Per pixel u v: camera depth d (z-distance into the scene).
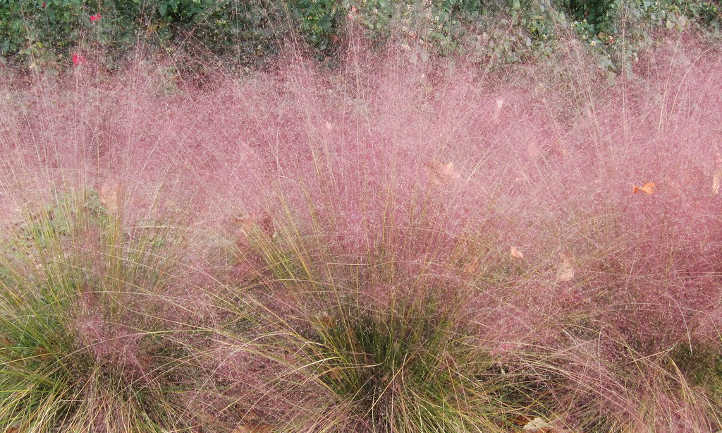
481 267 2.30
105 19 4.48
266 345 2.23
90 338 2.21
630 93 3.88
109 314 2.29
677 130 2.80
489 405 2.22
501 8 5.16
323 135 2.70
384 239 2.27
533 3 5.27
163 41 4.42
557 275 2.28
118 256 2.32
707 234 2.43
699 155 2.67
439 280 2.22
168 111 3.02
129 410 2.17
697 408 2.14
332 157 2.54
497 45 4.51
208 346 2.29
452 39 4.57
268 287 2.41
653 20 5.68
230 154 2.83
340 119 2.88
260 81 3.36
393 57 3.22
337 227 2.37
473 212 2.37
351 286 2.30
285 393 2.18
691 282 2.37
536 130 3.13
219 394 2.19
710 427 2.16
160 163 2.81
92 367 2.24
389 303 2.21
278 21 4.28
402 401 2.08
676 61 3.87
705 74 3.32
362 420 2.13
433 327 2.23
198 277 2.42
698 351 2.34
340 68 3.71
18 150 2.65
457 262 2.28
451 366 2.17
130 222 2.49
